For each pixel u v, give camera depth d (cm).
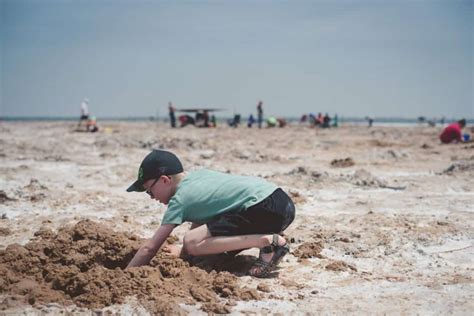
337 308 385
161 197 471
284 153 1688
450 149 1775
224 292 406
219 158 1459
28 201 794
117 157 1498
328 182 986
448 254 530
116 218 687
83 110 3244
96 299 386
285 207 459
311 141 2280
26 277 437
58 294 399
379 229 628
